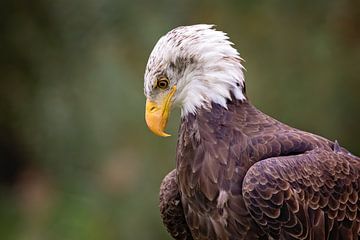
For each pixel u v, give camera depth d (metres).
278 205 8.09
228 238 8.35
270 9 15.40
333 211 8.27
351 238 8.38
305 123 14.98
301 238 8.17
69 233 16.77
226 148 8.40
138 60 15.73
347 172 8.40
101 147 16.16
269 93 14.81
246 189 8.13
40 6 18.11
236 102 8.59
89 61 17.11
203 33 8.56
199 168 8.45
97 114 16.08
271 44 15.19
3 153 19.48
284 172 8.15
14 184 19.55
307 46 15.23
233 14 15.38
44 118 17.80
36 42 18.30
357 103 15.18
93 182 16.59
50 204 17.58
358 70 15.22
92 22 16.89
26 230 17.84
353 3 15.37
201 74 8.54
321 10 15.40
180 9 15.59
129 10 16.02
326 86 15.09
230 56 8.57
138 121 15.48
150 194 15.35
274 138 8.38
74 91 17.09
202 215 8.48
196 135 8.52
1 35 18.66
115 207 15.84
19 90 18.73
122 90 15.71
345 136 15.22
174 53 8.54
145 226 15.45
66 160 17.30
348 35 15.36
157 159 15.23
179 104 8.64
